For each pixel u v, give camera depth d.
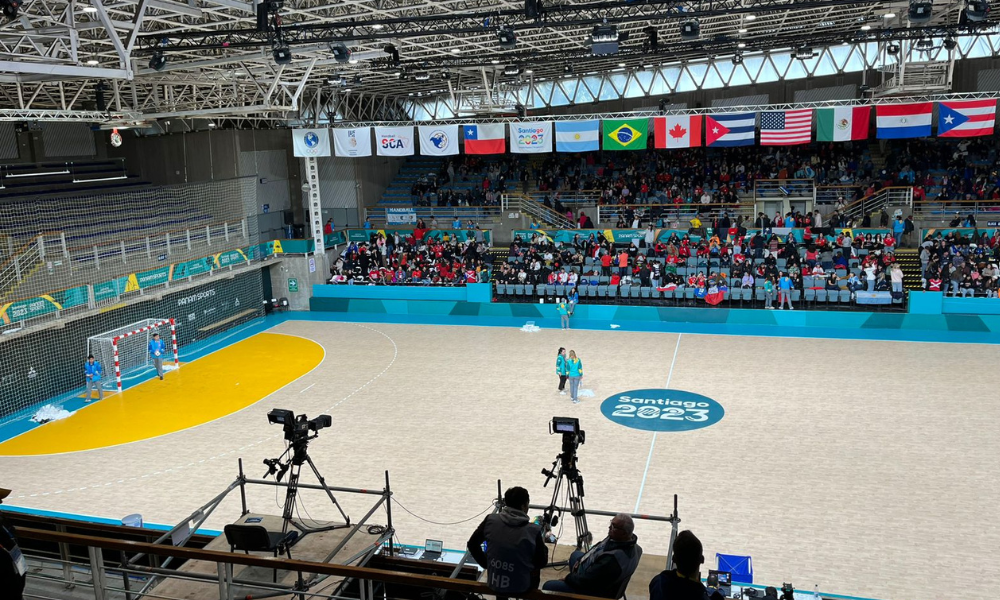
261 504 17.39
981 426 21.00
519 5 23.03
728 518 16.22
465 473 18.81
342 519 16.42
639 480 18.23
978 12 19.11
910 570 14.04
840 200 39.59
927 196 39.78
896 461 18.94
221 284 35.25
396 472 18.98
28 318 24.95
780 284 33.19
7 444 21.92
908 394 23.77
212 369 28.94
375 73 33.75
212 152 39.44
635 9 24.53
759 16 27.91
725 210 41.53
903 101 33.78
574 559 7.87
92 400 25.80
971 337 30.20
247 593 7.68
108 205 36.56
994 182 38.97
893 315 31.75
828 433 20.86
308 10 20.67
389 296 37.59
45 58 19.48
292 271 38.66
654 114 41.06
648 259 36.75
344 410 23.77
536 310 35.56
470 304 36.47
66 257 29.23
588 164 47.44
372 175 46.19
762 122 31.70
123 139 41.00
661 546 15.12
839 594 13.34
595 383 25.80
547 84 47.19
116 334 28.33
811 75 42.22
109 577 9.21
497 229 42.69
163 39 23.28
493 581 6.26
